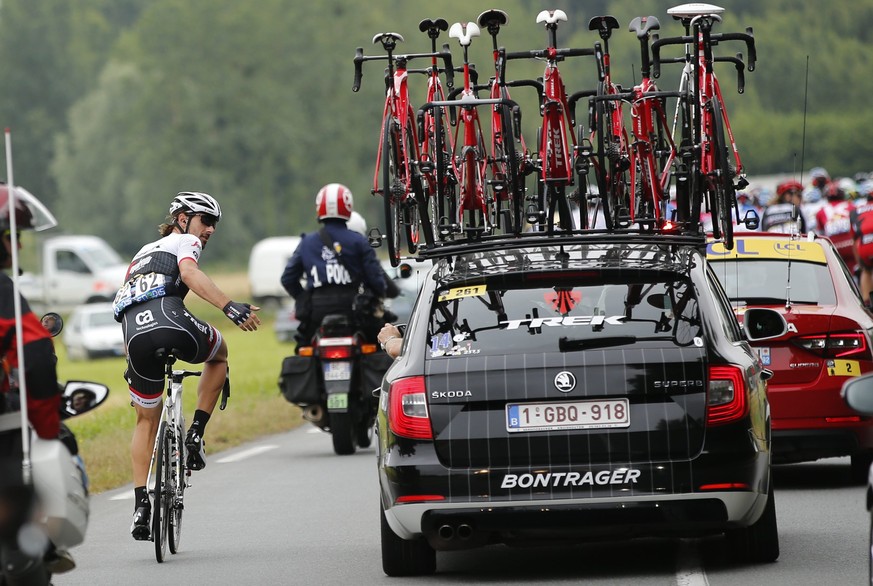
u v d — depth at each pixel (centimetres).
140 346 3122
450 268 2878
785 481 4188
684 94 3344
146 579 2936
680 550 3055
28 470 1950
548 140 3241
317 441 6016
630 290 2744
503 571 2877
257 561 3116
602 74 3388
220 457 5431
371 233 3344
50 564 2058
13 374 2017
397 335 3547
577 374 2622
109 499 4359
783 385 3862
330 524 3634
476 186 3397
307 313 5372
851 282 4072
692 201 3162
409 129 3425
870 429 3856
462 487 2611
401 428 2656
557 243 2858
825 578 2689
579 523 2592
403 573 2856
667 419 2606
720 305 2844
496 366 2644
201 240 3309
